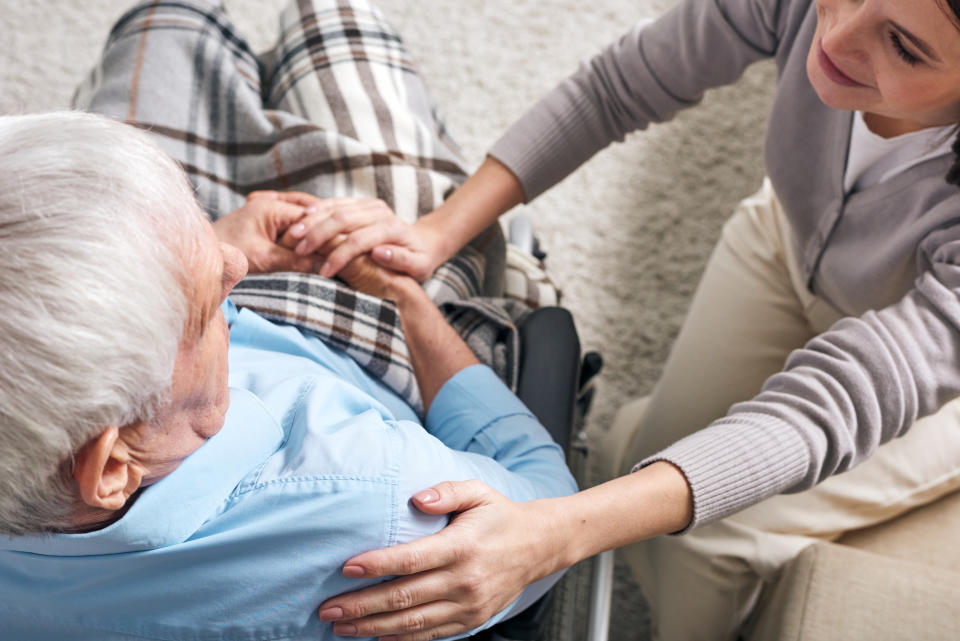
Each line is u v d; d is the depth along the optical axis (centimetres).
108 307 41
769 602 105
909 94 62
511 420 81
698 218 171
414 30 184
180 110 107
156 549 54
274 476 57
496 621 69
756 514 107
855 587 90
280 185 107
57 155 42
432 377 89
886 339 69
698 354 124
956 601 86
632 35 99
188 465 53
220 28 115
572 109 102
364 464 56
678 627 116
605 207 171
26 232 40
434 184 108
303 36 116
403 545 56
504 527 61
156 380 45
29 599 57
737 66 95
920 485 102
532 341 92
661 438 123
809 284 105
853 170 84
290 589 57
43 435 42
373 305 85
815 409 69
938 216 75
